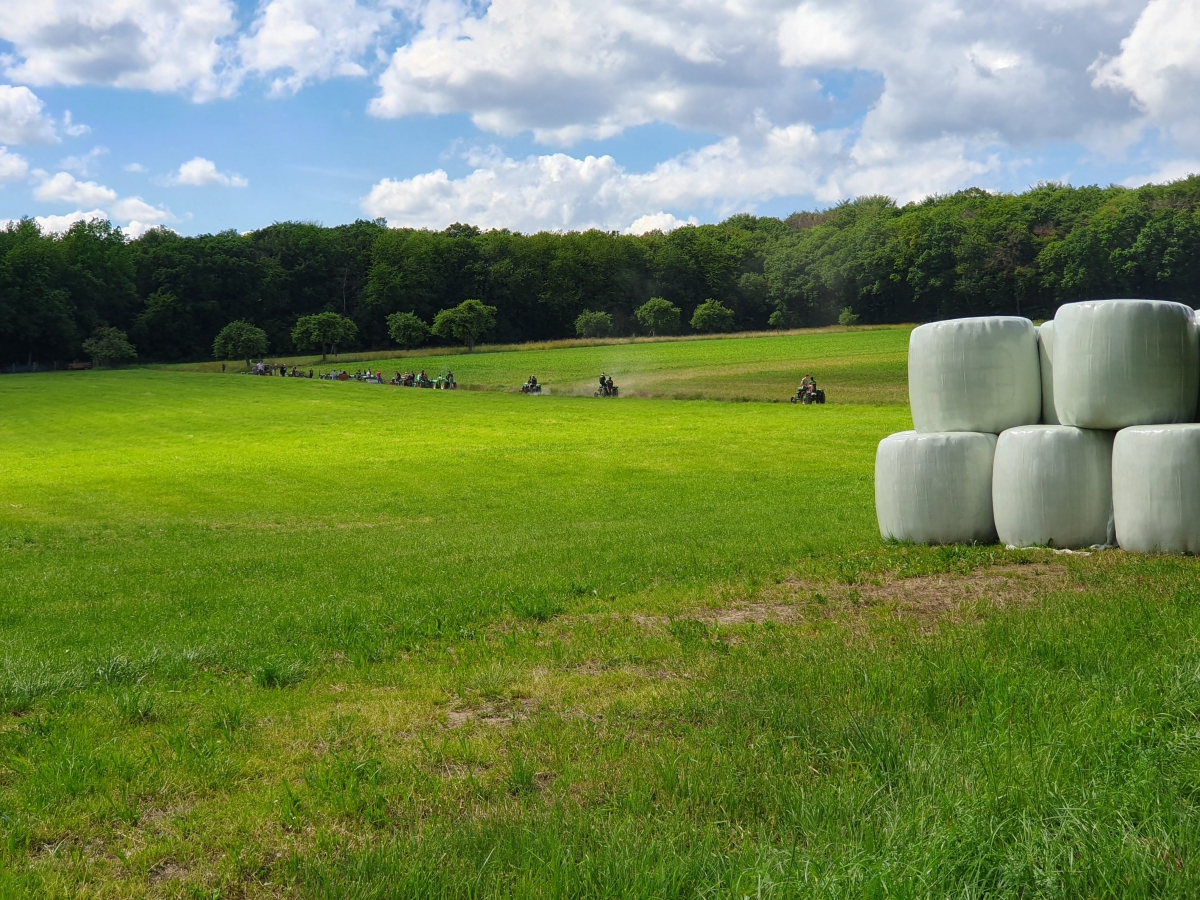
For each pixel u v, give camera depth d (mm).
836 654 6551
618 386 65750
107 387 70750
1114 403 10164
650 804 4312
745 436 35562
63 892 3777
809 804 4156
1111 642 6297
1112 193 116188
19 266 108750
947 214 121250
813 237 134125
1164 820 3803
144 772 4988
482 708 6035
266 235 145500
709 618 8297
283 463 32344
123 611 10484
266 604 10500
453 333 106000
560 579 10727
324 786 4676
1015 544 10703
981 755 4480
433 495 25141
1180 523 9648
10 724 6020
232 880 3863
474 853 3908
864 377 64188
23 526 21391
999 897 3369
